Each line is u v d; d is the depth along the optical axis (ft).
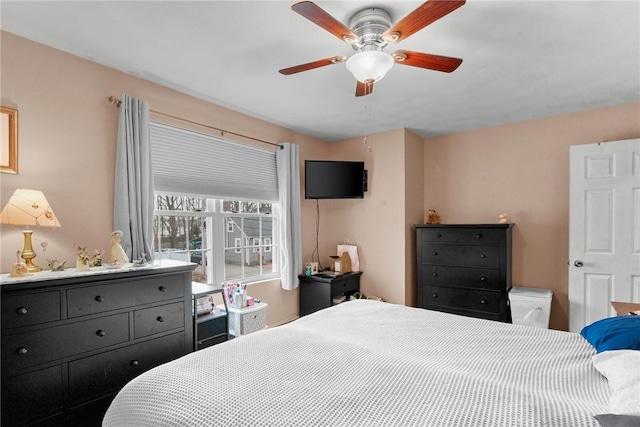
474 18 5.91
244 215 11.63
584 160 10.21
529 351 5.03
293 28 6.29
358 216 13.87
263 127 11.87
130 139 7.86
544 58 7.36
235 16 5.91
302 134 13.57
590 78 8.38
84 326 5.83
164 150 9.02
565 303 11.09
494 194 12.46
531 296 10.43
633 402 3.01
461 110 10.78
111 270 6.29
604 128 10.47
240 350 4.80
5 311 5.00
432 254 12.23
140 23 6.12
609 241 9.84
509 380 4.09
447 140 13.57
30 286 5.21
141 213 7.98
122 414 3.82
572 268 10.33
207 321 8.34
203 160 10.02
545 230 11.47
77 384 5.73
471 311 11.46
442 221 13.62
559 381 4.05
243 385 3.80
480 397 3.53
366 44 6.08
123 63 7.66
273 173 12.40
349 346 5.01
